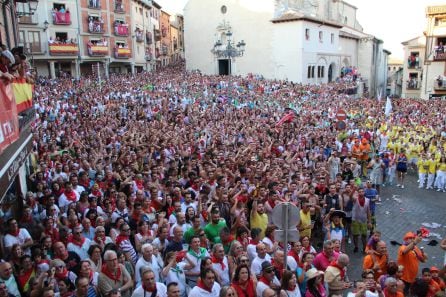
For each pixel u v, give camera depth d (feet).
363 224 35.42
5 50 24.47
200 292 19.40
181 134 58.23
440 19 132.16
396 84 233.55
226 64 176.55
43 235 23.88
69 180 32.40
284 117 74.33
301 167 43.96
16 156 25.26
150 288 19.08
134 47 162.61
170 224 27.63
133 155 42.39
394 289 21.18
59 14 132.57
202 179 35.14
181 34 275.80
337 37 180.55
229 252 23.56
